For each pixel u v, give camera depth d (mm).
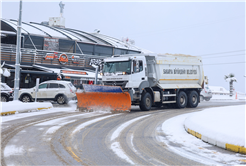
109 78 16141
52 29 40781
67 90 21500
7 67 28766
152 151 6637
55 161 5664
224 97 40906
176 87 18781
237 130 7383
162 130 9789
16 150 6523
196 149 6918
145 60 16641
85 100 16078
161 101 18047
